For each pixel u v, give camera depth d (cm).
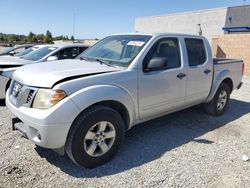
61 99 297
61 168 329
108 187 295
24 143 392
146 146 405
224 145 420
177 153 384
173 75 423
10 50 1050
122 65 376
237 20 2261
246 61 1441
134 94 367
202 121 537
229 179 321
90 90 315
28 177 306
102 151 340
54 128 292
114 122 343
